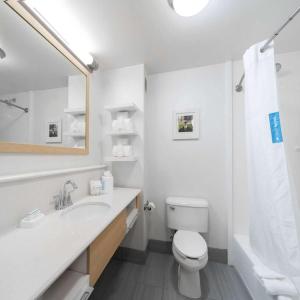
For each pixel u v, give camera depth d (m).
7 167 0.85
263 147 1.11
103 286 1.36
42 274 0.50
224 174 1.72
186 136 1.81
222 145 1.73
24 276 0.49
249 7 1.05
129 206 1.55
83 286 0.67
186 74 1.84
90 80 1.58
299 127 1.51
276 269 1.06
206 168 1.77
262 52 1.13
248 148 1.25
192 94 1.82
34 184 0.94
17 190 0.84
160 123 1.90
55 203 1.08
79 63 1.40
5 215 0.78
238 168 1.66
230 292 1.32
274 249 1.06
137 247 1.68
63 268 0.54
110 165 1.80
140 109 1.71
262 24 1.19
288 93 1.53
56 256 0.58
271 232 1.07
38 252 0.61
